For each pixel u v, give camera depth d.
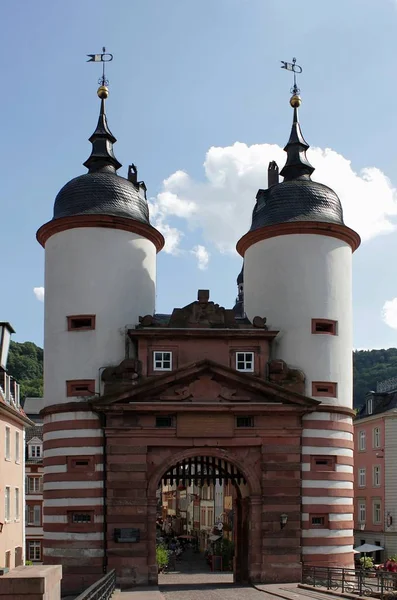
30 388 100.06
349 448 34.84
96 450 32.84
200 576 45.78
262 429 32.88
